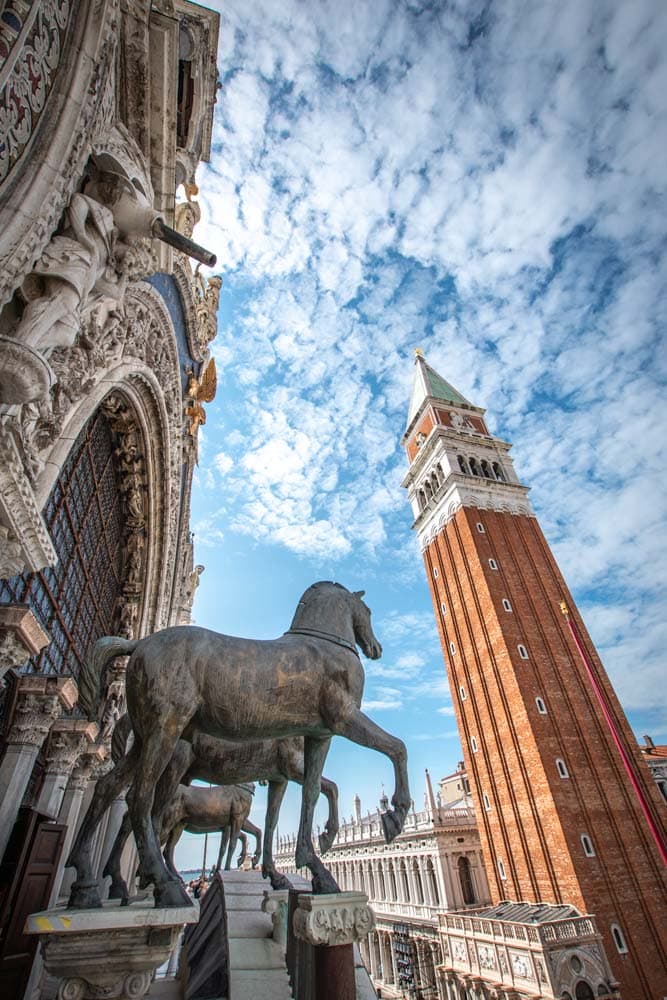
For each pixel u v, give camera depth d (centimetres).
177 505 1631
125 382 1112
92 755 1225
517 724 4156
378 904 5938
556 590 5034
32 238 448
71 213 564
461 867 4881
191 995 555
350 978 420
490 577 4928
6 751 803
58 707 859
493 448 6419
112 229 637
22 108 450
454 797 7312
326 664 521
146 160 793
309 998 439
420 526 6341
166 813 893
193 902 384
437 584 5675
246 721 471
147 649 469
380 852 6034
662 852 2878
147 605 1490
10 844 743
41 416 591
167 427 1324
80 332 660
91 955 345
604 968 2859
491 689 4512
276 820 823
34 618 668
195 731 487
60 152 479
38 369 432
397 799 513
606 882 3325
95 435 1197
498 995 3123
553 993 2720
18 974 698
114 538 1400
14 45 430
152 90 757
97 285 653
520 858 3800
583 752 3938
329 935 427
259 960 584
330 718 508
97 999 341
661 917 3209
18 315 514
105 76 561
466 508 5456
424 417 6981
